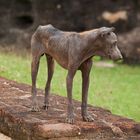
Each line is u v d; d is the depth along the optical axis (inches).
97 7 1077.1
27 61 737.6
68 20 1067.3
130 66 1000.9
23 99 418.9
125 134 342.6
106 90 618.5
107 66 962.7
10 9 1083.9
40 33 353.1
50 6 1056.2
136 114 505.0
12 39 1035.3
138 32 1056.2
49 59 364.2
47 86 375.9
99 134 331.9
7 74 597.3
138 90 664.4
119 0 1090.1
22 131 339.6
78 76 661.3
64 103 413.1
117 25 1065.5
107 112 394.9
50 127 318.3
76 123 334.3
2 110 373.4
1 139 358.0
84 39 321.7
